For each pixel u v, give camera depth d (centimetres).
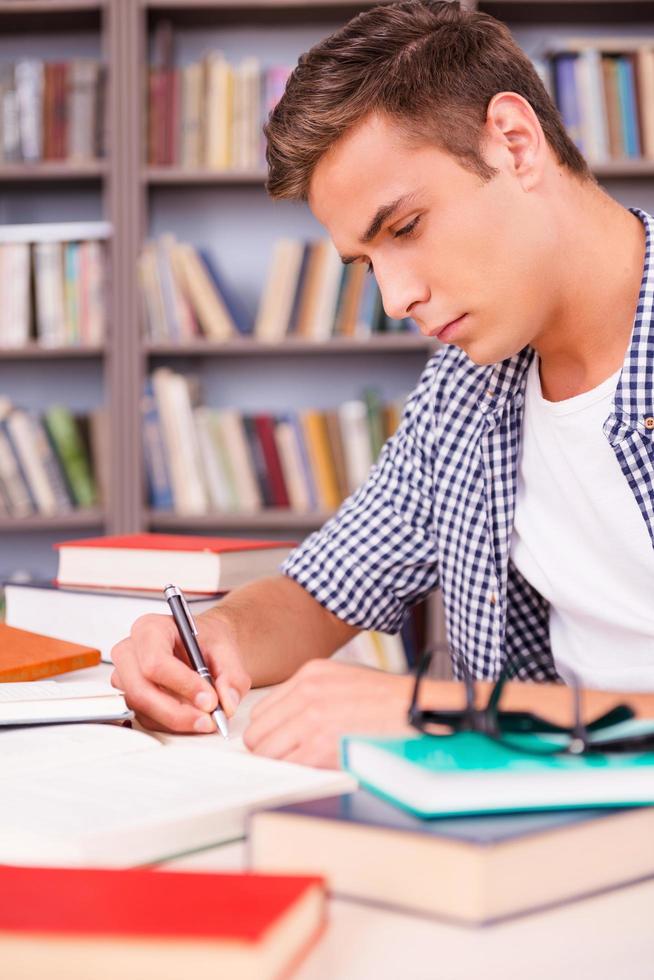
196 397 286
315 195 96
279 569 131
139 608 115
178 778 64
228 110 277
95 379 307
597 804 51
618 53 271
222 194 303
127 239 276
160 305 276
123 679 89
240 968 36
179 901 41
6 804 58
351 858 49
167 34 280
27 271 276
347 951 43
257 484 276
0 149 277
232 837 57
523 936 45
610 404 107
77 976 37
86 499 279
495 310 97
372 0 280
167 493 275
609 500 109
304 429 275
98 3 279
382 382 305
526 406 117
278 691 80
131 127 275
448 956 43
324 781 63
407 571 129
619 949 44
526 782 50
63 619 122
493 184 94
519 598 123
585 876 49
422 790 50
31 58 304
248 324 280
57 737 76
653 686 108
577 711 57
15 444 275
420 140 91
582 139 268
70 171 277
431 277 95
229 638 103
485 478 120
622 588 111
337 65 92
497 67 97
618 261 105
